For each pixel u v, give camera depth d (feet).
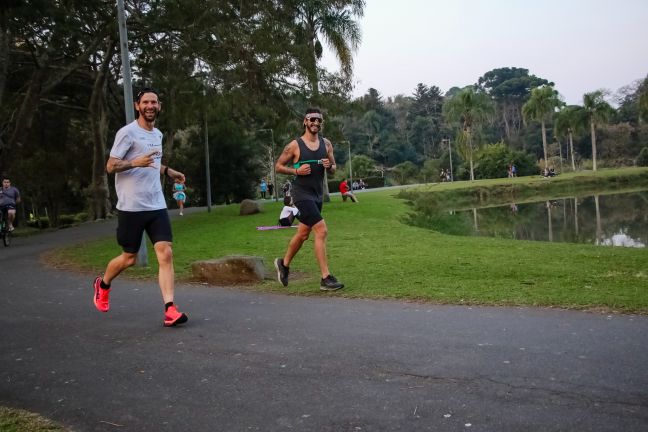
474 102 208.54
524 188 189.67
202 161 162.50
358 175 263.29
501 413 9.87
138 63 81.92
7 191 51.37
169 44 70.23
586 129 244.83
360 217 65.72
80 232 65.21
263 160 200.44
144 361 13.62
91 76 98.78
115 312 19.40
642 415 9.57
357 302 19.49
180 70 69.77
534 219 108.47
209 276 25.45
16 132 80.89
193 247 40.19
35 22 65.82
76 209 176.14
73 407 10.98
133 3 67.00
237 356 13.73
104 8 70.59
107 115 110.73
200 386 11.82
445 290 20.68
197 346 14.70
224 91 67.36
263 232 50.37
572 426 9.27
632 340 13.66
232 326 16.72
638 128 319.68
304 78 73.92
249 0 67.77
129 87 32.19
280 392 11.30
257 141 169.99
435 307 18.19
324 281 21.56
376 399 10.73
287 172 21.11
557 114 252.21
